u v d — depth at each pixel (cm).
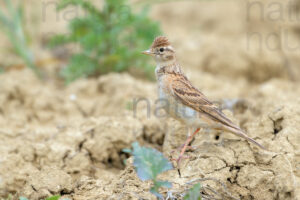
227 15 2236
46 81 1622
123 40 1571
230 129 897
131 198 810
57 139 1067
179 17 2286
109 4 1498
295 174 845
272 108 1041
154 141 1113
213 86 1580
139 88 1371
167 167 755
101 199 838
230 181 861
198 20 2245
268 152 891
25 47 1648
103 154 1055
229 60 1823
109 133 1076
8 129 1141
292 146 903
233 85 1648
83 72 1554
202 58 1841
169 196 797
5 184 955
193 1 2377
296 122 952
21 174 970
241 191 841
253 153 898
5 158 990
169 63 999
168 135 1012
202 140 976
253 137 959
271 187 831
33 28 1934
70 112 1343
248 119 1117
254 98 1351
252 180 848
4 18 1669
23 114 1331
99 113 1323
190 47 1894
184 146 905
